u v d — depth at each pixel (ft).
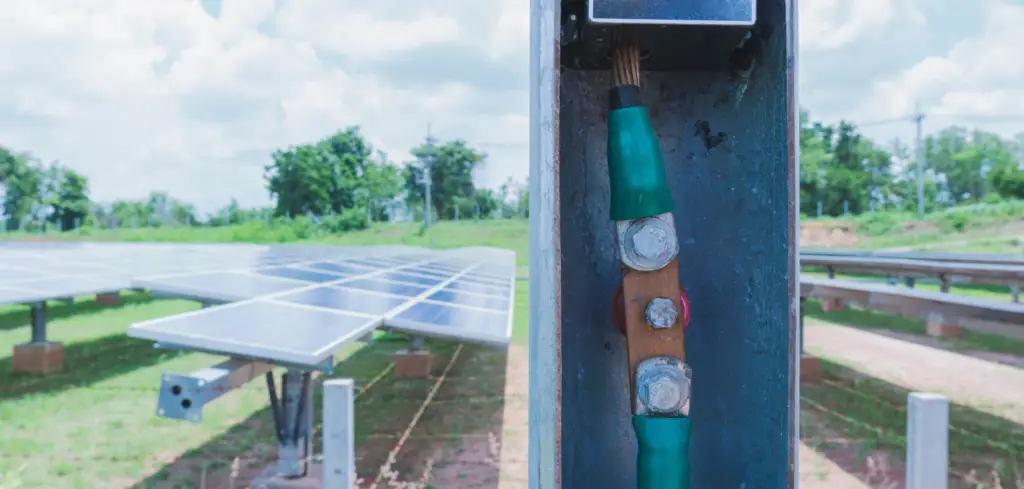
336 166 197.67
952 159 164.45
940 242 111.24
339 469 8.05
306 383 14.06
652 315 4.19
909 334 34.63
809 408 21.53
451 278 27.58
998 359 28.45
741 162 4.85
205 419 20.10
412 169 203.10
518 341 35.09
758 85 4.65
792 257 4.17
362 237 180.14
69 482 15.11
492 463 16.81
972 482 14.98
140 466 16.17
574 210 4.86
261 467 16.19
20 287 24.72
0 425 19.36
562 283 4.83
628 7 4.06
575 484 4.82
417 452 17.66
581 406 4.83
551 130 3.87
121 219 204.23
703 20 4.09
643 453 4.22
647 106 4.91
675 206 4.86
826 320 40.04
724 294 4.87
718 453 4.81
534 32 4.22
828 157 166.61
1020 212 118.42
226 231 184.44
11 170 192.03
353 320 12.67
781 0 4.22
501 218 206.18
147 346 32.35
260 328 11.24
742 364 4.83
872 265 29.37
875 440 18.15
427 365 26.96
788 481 4.19
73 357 29.48
